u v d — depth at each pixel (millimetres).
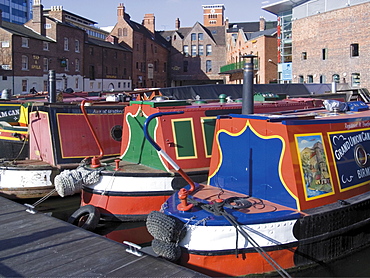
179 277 5352
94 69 54719
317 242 6270
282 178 6418
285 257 6031
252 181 6879
